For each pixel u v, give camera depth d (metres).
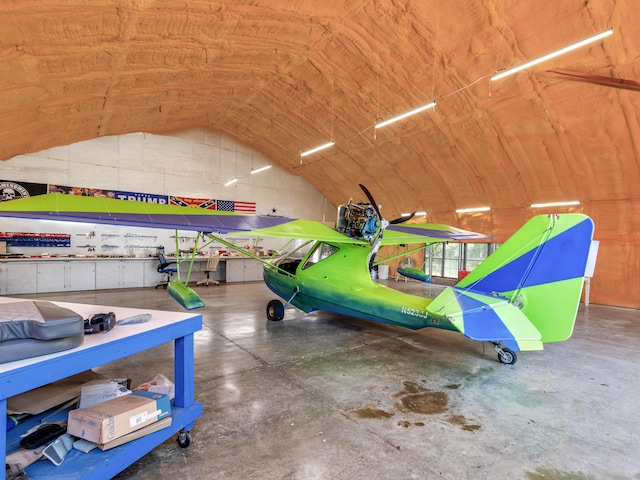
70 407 2.01
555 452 2.09
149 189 10.68
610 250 7.61
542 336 3.14
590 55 5.55
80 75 6.36
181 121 10.70
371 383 3.15
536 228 3.26
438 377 3.32
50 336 1.41
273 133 11.53
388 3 5.68
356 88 8.03
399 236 5.59
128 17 5.14
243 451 2.05
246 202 12.77
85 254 9.55
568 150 7.47
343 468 1.90
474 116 7.74
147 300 7.58
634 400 2.84
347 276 4.87
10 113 6.75
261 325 5.47
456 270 11.45
